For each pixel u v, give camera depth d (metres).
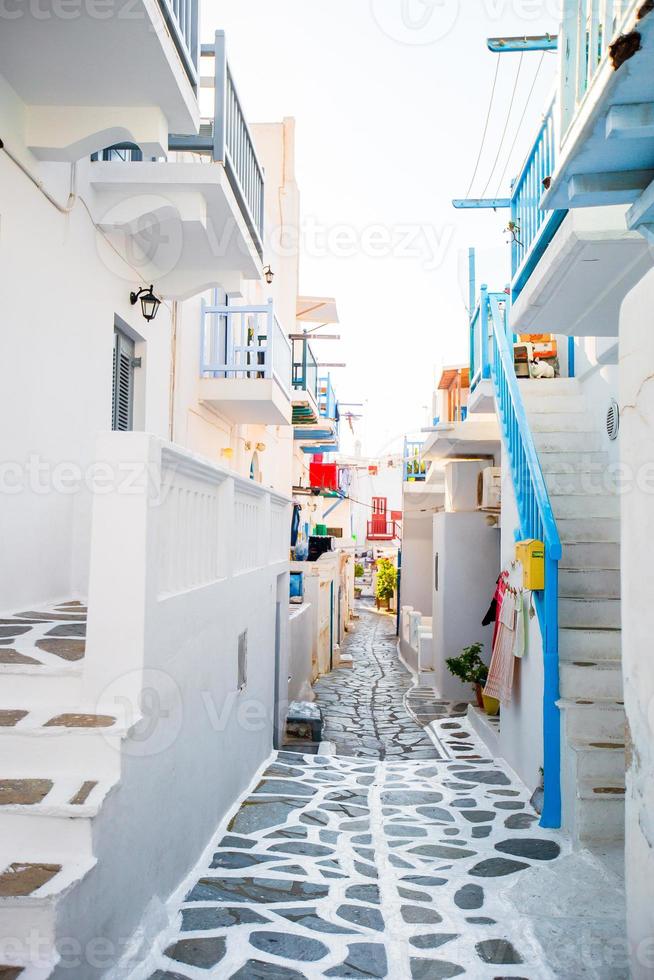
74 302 5.93
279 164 19.06
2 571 4.93
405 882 4.28
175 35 4.75
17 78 4.78
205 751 4.65
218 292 11.81
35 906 2.36
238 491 6.06
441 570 13.65
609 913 3.84
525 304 5.93
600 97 3.40
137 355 7.82
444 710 12.34
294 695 12.36
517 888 4.15
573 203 4.23
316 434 20.31
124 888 3.06
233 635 5.64
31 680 3.39
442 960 3.32
